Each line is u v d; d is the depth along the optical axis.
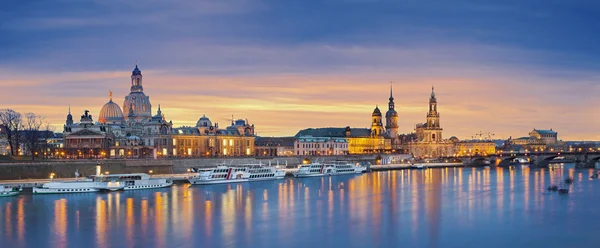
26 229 169.50
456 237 160.88
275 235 163.00
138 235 162.62
